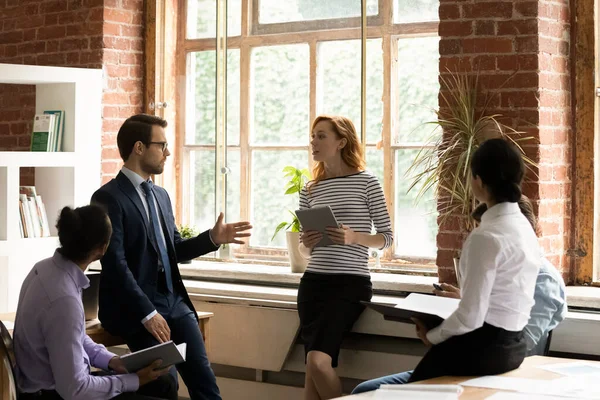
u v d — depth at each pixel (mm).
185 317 4309
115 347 5742
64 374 3234
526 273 3172
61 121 5641
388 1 5320
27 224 5445
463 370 3209
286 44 5730
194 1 6105
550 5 4621
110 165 5961
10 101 6285
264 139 5836
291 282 5328
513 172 3154
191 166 6152
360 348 4832
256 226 5879
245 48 5891
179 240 4531
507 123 4598
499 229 3111
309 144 5648
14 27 6281
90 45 5922
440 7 4770
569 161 4832
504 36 4594
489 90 4641
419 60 5227
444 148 4660
